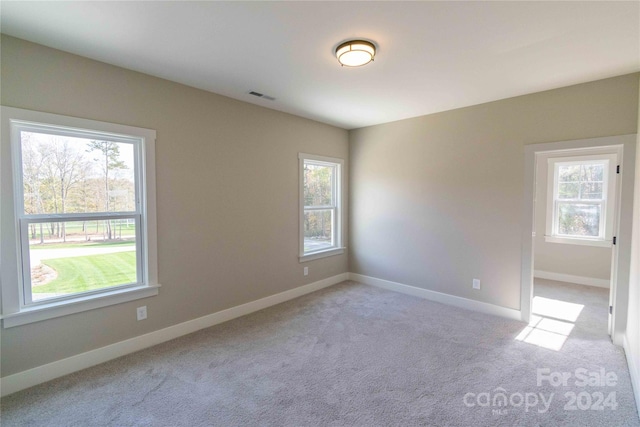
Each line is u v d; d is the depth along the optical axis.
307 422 1.89
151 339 2.87
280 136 4.00
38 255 2.32
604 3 1.75
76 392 2.18
